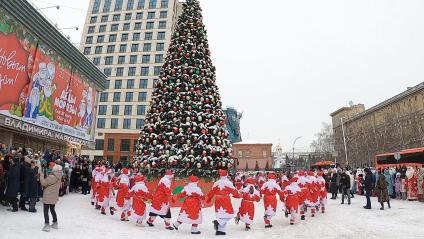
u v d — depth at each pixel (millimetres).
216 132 18094
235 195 10672
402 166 23484
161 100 18719
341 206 18250
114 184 14188
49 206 9492
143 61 65312
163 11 67750
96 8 70812
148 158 17562
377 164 30328
